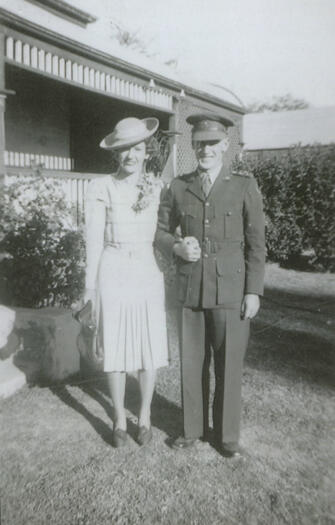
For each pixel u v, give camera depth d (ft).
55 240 15.07
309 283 26.71
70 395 11.28
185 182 8.78
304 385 12.10
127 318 8.89
